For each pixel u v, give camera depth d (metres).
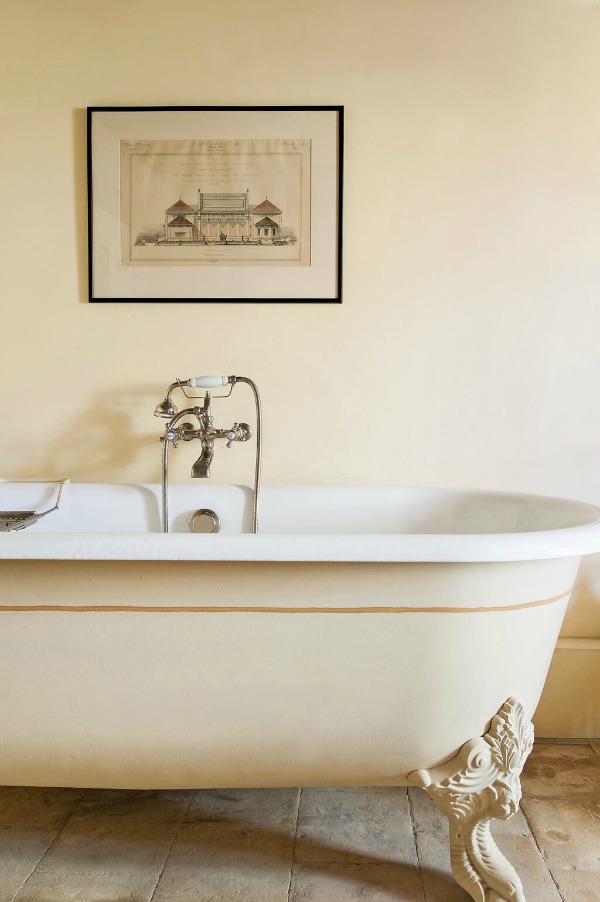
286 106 1.97
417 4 1.97
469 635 1.23
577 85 1.97
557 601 1.32
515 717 1.27
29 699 1.25
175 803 1.59
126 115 1.98
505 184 1.98
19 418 2.02
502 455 2.01
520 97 1.97
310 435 2.01
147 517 1.89
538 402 2.00
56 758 1.28
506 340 2.00
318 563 1.19
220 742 1.26
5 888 1.29
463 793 1.26
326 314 2.00
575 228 1.98
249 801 1.60
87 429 2.03
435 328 2.00
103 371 2.02
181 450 2.02
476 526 1.82
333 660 1.23
